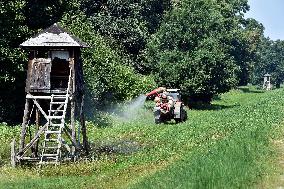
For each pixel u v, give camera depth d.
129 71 58.09
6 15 43.56
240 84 155.38
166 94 49.06
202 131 34.97
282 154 20.66
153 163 24.36
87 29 55.34
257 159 19.42
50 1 52.62
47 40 28.81
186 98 72.94
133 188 17.53
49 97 28.98
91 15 78.06
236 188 15.70
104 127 45.00
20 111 50.00
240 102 90.19
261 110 42.03
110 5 77.62
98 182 20.34
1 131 36.91
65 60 32.12
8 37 43.69
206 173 17.11
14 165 25.84
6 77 43.44
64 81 32.78
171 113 48.31
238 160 18.81
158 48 72.56
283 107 43.62
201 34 72.25
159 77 70.94
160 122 48.09
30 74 29.36
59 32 29.05
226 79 73.19
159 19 88.94
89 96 50.81
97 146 33.75
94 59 53.19
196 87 70.00
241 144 22.25
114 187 19.03
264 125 29.17
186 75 70.31
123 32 75.81
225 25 124.25
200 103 75.25
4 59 43.09
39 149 32.31
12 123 48.03
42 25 52.09
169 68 70.06
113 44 74.00
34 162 27.45
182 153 25.92
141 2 83.00
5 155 29.34
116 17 77.44
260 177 16.86
